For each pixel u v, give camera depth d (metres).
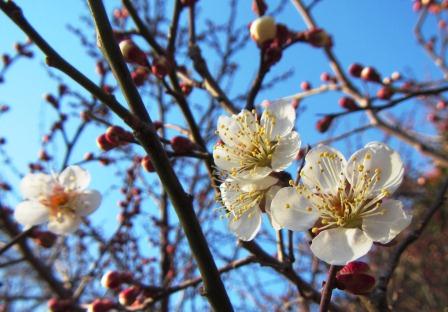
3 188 0.27
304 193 0.08
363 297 0.10
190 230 0.07
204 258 0.07
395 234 0.07
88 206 0.14
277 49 0.12
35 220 0.13
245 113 0.10
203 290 0.07
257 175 0.09
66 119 0.26
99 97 0.07
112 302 0.13
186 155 0.12
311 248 0.08
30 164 0.27
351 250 0.07
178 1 0.14
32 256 0.26
